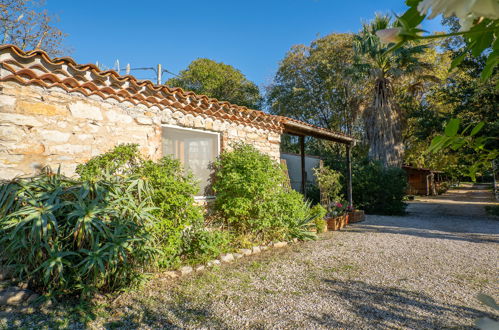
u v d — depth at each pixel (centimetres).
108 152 481
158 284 421
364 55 1598
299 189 1423
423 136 1506
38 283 364
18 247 330
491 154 71
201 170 645
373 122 1593
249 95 2598
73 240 355
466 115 1086
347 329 311
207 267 497
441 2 36
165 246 456
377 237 767
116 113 503
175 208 480
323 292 405
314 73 2352
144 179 446
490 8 35
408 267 516
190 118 612
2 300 331
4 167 388
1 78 384
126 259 356
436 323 321
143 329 307
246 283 434
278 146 841
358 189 1317
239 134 719
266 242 657
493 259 566
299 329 311
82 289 352
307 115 2425
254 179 620
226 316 337
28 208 334
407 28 43
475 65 957
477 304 368
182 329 309
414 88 1747
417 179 2644
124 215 392
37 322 304
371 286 428
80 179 423
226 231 604
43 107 423
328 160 1449
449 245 681
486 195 2400
